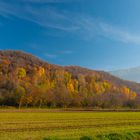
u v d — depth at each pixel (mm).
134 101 188625
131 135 31547
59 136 30547
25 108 146000
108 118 71188
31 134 34219
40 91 166625
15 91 154500
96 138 28016
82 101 174875
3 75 184250
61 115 85062
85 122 56062
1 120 59375
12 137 30891
